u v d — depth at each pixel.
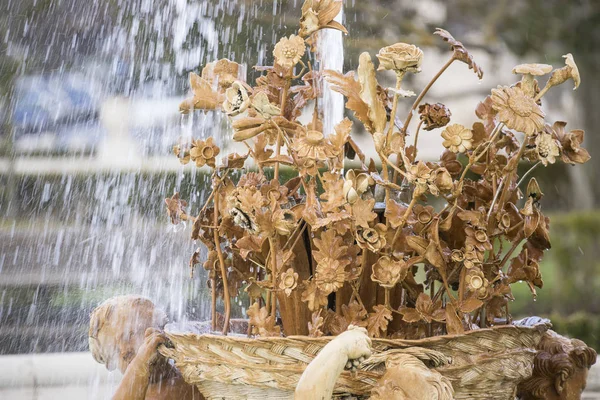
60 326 12.76
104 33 18.05
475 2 26.05
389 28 22.52
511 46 27.11
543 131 4.38
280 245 4.59
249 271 4.84
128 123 18.33
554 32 27.75
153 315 5.06
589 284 21.23
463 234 4.59
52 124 19.70
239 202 4.37
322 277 4.36
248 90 4.63
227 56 15.52
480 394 4.44
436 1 24.70
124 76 17.97
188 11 15.60
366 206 4.30
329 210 4.33
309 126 4.71
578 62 29.23
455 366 4.36
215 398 4.54
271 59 15.50
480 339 4.41
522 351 4.53
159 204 16.81
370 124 4.40
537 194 4.61
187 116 6.99
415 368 4.20
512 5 26.77
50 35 18.64
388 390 4.21
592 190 30.58
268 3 15.47
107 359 5.04
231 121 4.58
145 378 4.74
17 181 19.52
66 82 19.16
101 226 16.52
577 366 5.04
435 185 4.27
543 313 19.45
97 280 14.18
